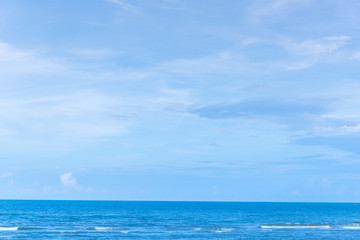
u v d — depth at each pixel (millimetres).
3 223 84062
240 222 93125
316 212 153000
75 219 97688
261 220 101062
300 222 95188
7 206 192750
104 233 64250
